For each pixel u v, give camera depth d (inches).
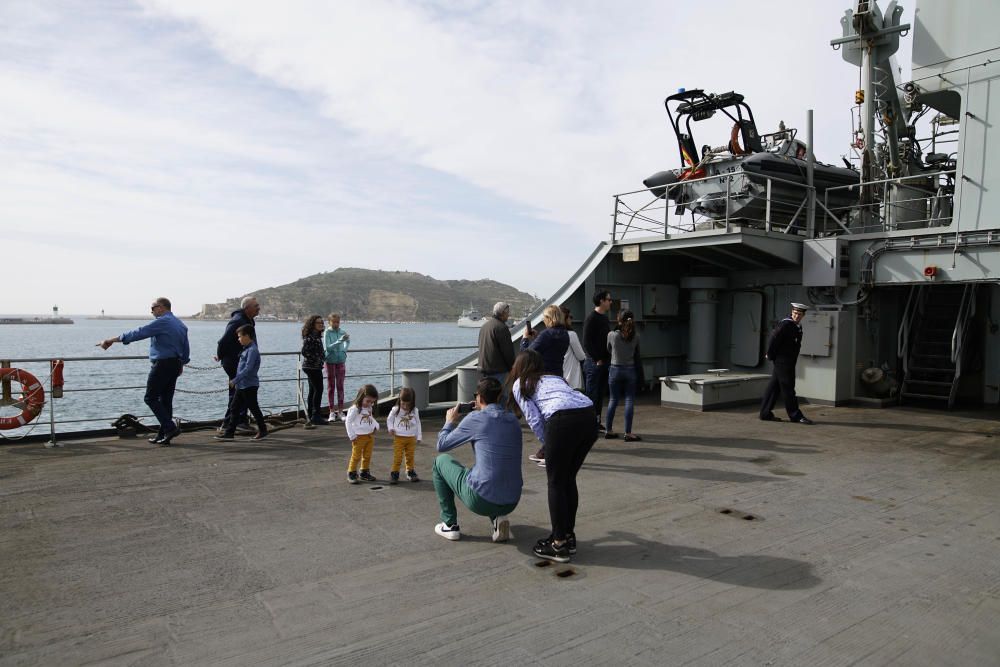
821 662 121.6
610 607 144.1
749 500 229.1
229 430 331.3
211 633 131.3
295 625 134.9
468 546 182.2
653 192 555.2
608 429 337.4
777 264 502.0
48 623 135.3
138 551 176.7
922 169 542.0
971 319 468.8
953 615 141.7
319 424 376.2
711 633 132.5
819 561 172.7
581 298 497.7
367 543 183.9
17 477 253.3
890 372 477.4
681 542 186.4
